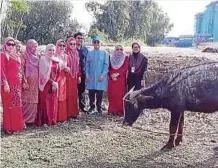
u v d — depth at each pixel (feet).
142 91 12.28
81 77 16.97
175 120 12.17
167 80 12.16
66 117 15.81
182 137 13.30
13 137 13.35
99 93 16.99
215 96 11.57
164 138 13.67
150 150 12.33
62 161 11.21
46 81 14.62
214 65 11.99
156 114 17.63
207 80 11.69
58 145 12.60
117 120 16.28
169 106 12.04
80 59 16.78
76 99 16.34
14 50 13.39
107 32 61.77
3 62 13.14
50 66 14.65
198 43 58.08
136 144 12.92
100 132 14.32
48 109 14.89
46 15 57.98
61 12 58.75
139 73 16.34
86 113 17.26
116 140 13.33
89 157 11.58
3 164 10.85
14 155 11.61
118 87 17.01
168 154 11.98
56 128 14.70
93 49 16.84
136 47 16.35
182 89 11.87
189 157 11.73
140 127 15.19
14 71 13.41
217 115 17.40
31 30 57.11
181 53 27.81
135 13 65.31
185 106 11.96
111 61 17.06
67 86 15.92
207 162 11.34
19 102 13.78
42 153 11.84
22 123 14.03
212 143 13.20
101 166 10.87
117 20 62.54
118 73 16.93
